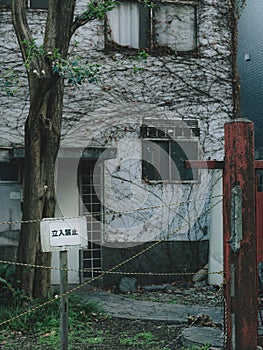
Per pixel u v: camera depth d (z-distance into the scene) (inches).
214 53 516.1
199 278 489.1
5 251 463.8
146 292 460.8
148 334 309.1
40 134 366.3
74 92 486.3
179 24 512.1
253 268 237.9
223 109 514.6
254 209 238.7
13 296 352.2
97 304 372.8
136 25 503.2
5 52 474.9
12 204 468.8
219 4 520.1
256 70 616.1
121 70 496.4
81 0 485.7
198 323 310.8
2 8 475.5
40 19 479.2
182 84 507.8
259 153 593.3
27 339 305.3
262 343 250.4
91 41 490.9
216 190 486.6
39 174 366.6
